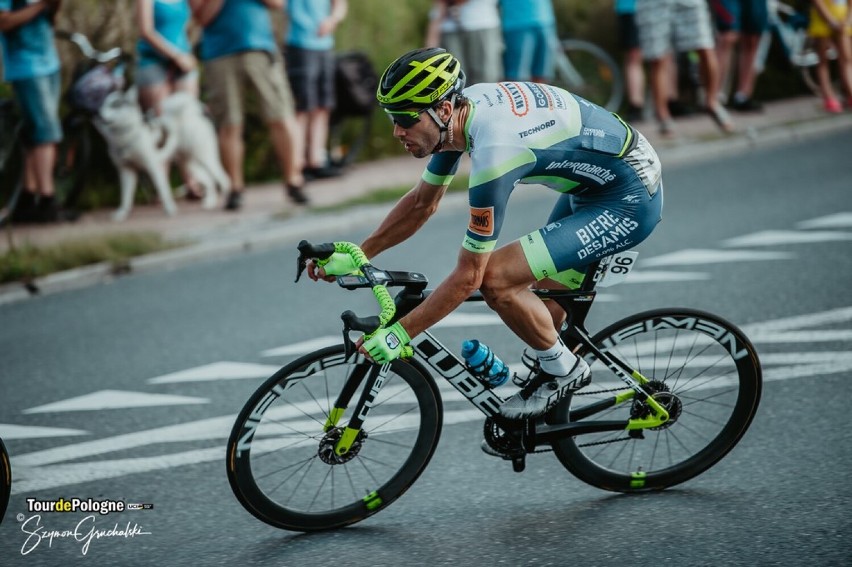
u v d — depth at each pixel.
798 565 10.63
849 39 39.78
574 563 11.02
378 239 12.50
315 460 13.21
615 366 12.75
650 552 11.16
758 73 44.97
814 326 18.23
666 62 36.72
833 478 12.62
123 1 34.38
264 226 28.78
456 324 19.83
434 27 32.69
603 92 41.94
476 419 15.34
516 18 33.53
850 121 38.62
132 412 16.48
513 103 11.16
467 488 13.16
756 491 12.49
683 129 38.50
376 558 11.46
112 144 30.27
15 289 24.62
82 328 21.72
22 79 28.98
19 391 17.92
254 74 29.47
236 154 30.48
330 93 33.94
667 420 12.84
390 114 11.01
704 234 25.67
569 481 13.29
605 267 12.15
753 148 36.28
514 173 11.05
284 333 20.30
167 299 23.48
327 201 31.25
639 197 11.77
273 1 29.19
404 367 12.30
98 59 30.38
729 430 13.08
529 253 11.51
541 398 12.25
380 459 13.18
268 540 12.08
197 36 33.91
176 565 11.51
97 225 29.84
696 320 12.90
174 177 33.94
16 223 30.44
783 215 26.94
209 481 13.77
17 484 13.87
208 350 19.53
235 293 23.58
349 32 39.28
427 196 12.17
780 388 15.55
